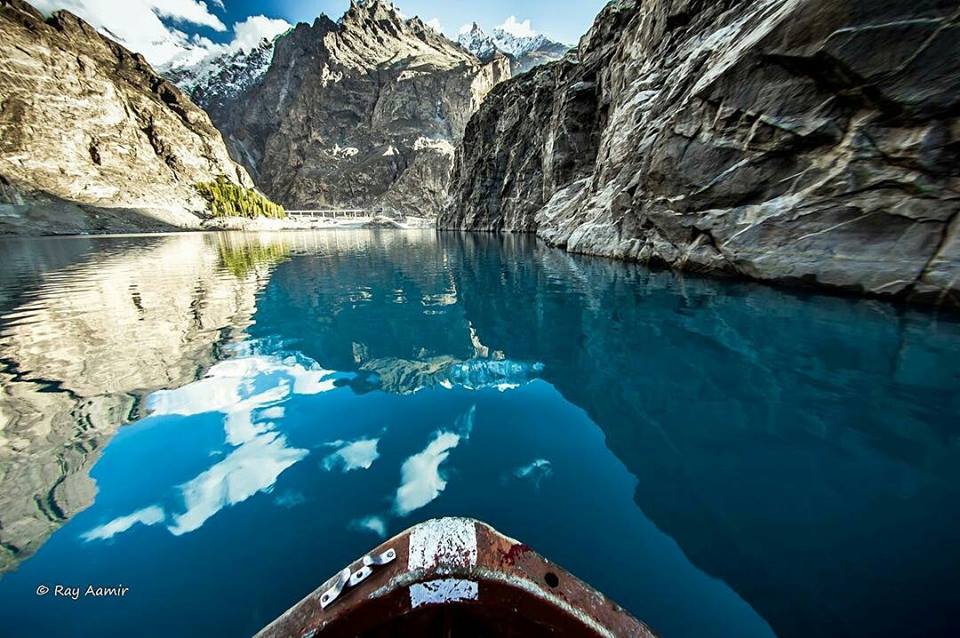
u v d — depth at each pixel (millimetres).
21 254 21328
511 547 1597
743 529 2629
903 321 5953
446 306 9164
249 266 16594
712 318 7008
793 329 6086
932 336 5410
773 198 8484
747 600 2158
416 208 130625
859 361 4953
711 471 3219
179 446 3789
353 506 2988
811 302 7207
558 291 10148
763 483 3059
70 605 2262
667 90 12109
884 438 3506
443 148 138375
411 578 1435
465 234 40125
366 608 1387
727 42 9562
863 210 6977
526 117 38875
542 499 2994
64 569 2480
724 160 9266
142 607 2250
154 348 6410
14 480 3311
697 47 11500
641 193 12422
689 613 2105
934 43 5941
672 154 10609
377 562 1516
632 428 3914
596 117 24328
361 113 162125
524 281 11742
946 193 6102
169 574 2441
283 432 4027
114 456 3631
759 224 8664
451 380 5191
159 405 4594
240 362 5859
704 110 9602
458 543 1565
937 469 3090
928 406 3938
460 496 3055
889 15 6266
